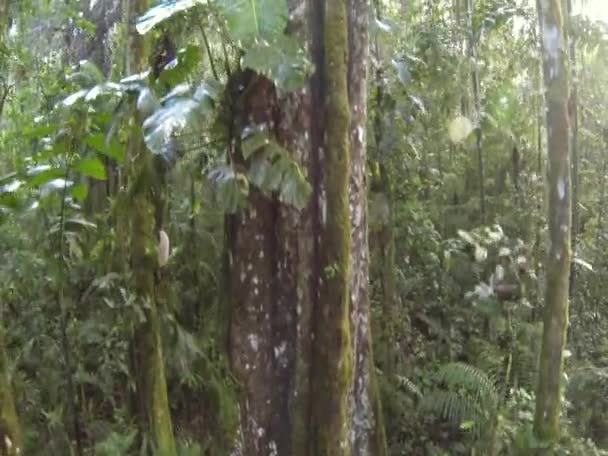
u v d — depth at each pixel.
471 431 4.52
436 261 5.83
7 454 2.69
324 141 3.11
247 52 2.76
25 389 3.98
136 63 3.68
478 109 6.55
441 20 6.72
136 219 3.41
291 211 3.12
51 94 4.42
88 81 4.32
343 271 3.10
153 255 3.43
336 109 3.09
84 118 3.37
